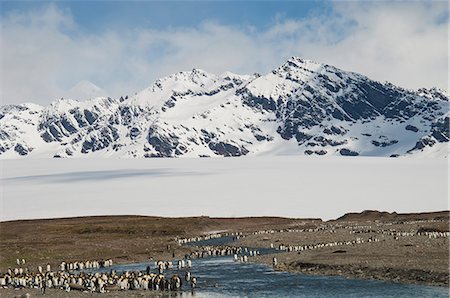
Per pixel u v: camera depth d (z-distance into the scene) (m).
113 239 149.88
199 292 64.19
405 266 69.81
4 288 71.31
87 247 122.94
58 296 62.72
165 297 61.44
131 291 66.44
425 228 143.00
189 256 109.69
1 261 101.31
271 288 64.50
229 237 159.88
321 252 94.88
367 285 62.62
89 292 66.31
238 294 61.78
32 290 68.62
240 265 90.19
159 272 81.44
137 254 112.19
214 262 97.44
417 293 56.09
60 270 92.50
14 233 168.50
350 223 193.88
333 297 56.78
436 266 67.81
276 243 128.25
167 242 141.62
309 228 177.12
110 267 95.94
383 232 139.50
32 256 108.12
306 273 75.25
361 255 83.88
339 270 73.94
